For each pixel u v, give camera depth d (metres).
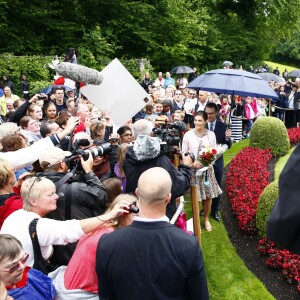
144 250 2.12
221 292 4.34
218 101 10.65
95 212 3.08
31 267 2.53
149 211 2.21
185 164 3.67
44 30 21.30
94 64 19.73
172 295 2.10
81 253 2.58
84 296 2.53
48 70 17.58
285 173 1.59
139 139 3.48
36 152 3.36
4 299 1.95
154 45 22.89
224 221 6.14
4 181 3.00
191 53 23.88
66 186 3.02
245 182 6.83
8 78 15.16
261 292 4.31
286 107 14.10
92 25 22.38
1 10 18.77
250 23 28.88
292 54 44.09
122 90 4.66
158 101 7.61
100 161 4.09
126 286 2.12
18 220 2.69
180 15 23.44
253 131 9.62
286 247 1.63
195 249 2.12
